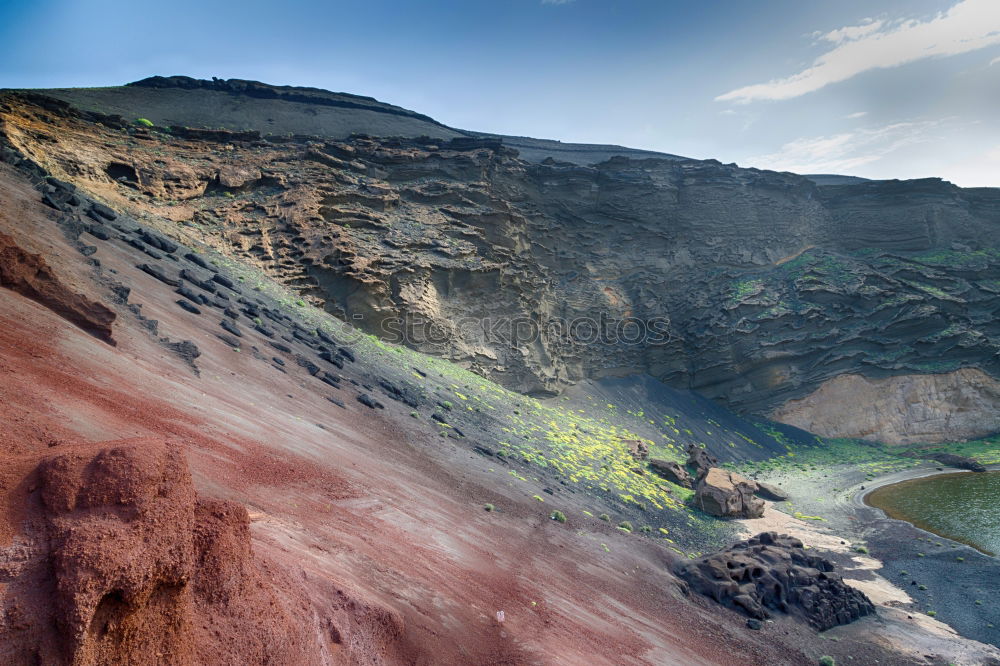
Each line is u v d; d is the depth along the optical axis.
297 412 19.00
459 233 55.00
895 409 65.75
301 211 44.50
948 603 25.97
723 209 81.44
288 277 39.50
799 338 70.19
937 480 52.19
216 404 14.27
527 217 68.81
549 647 11.00
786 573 23.52
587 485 32.22
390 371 34.22
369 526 12.09
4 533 3.72
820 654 19.20
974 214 86.44
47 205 21.77
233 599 5.36
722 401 69.75
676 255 78.56
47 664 3.38
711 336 71.25
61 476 4.07
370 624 7.87
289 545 8.48
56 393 8.19
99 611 3.78
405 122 115.94
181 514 4.54
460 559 13.77
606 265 74.25
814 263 78.69
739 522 35.94
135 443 4.61
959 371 66.25
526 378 54.28
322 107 108.00
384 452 20.70
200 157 46.09
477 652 9.62
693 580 22.72
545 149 134.88
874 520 40.28
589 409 58.56
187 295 23.66
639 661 13.09
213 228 39.19
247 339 23.66
